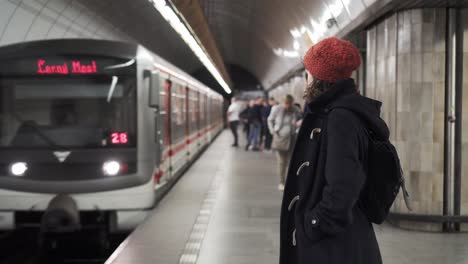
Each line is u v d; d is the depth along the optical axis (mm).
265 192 11406
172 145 11914
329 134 2568
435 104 7754
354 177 2480
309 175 2682
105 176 8055
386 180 2629
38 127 8102
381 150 2615
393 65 8047
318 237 2574
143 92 8320
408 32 7809
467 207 7805
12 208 7957
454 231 7773
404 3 7477
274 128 11555
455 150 7785
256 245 6914
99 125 8164
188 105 15914
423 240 7242
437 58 7727
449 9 7664
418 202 7824
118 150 8133
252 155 20328
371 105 2689
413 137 7820
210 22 27547
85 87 8234
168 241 7133
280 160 11742
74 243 8695
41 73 8203
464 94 7742
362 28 10016
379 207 2689
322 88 2783
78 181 7984
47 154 8000
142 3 19453
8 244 8930
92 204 7996
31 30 13297
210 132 27547
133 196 8125
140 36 23547
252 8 20422
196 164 17125
